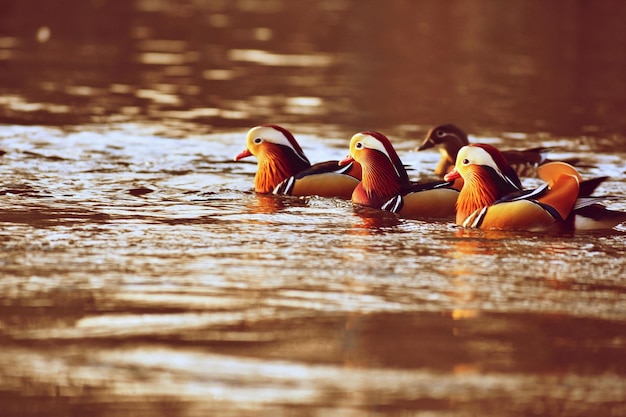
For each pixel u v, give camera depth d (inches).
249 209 591.2
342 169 627.8
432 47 1433.3
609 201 629.6
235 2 1979.6
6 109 938.7
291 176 633.6
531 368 357.7
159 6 1879.9
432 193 579.5
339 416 318.3
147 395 331.3
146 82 1120.8
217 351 367.9
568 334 389.7
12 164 706.8
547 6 1910.7
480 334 388.5
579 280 457.1
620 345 379.2
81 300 418.6
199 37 1504.7
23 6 1802.4
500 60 1321.4
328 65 1266.0
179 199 615.5
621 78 1187.9
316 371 351.9
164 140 815.1
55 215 564.1
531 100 1043.9
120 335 381.4
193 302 418.9
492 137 854.5
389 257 490.0
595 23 1696.6
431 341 380.5
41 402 325.1
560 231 538.9
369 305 419.2
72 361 356.8
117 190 636.7
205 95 1044.5
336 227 550.0
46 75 1150.3
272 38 1505.9
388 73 1211.9
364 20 1733.5
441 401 330.3
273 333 385.7
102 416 316.5
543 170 669.9
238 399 329.1
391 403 328.2
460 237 530.3
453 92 1085.1
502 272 467.8
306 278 453.7
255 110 966.4
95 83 1106.1
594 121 932.0
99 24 1619.1
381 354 367.6
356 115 949.2
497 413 322.3
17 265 464.4
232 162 740.7
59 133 830.5
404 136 858.8
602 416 321.7
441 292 437.1
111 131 845.8
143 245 503.8
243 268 467.8
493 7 1908.2
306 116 940.0
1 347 368.5
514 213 540.1
